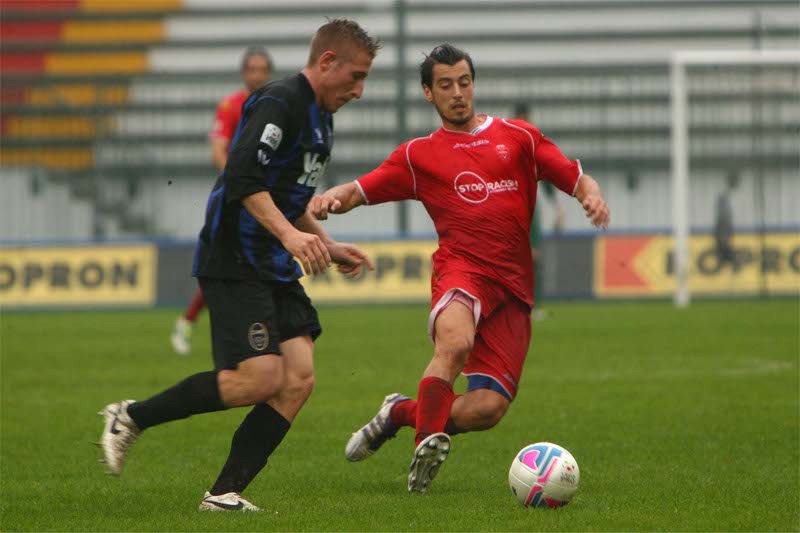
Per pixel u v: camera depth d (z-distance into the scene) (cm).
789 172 9738
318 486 2034
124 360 4494
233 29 10994
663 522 1658
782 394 3275
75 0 11131
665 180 9950
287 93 1727
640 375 3769
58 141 10231
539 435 2611
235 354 1731
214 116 10194
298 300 1844
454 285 2034
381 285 8356
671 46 10712
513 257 2094
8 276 8362
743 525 1642
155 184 10062
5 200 9975
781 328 5566
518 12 10800
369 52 1752
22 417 2975
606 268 8406
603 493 1917
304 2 10919
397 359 4359
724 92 9825
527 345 2120
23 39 11044
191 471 2209
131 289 8362
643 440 2525
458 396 2089
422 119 10206
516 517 1692
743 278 8375
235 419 2945
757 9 10644
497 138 2120
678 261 7681
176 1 11019
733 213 9844
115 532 1612
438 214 2128
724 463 2233
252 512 1741
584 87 10069
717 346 4716
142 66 10888
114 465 1750
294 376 1805
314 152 1770
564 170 2095
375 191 2134
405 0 10756
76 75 10450
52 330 6222
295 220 1823
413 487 1930
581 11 10762
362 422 2847
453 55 2112
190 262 8369
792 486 1978
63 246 8400
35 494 1962
